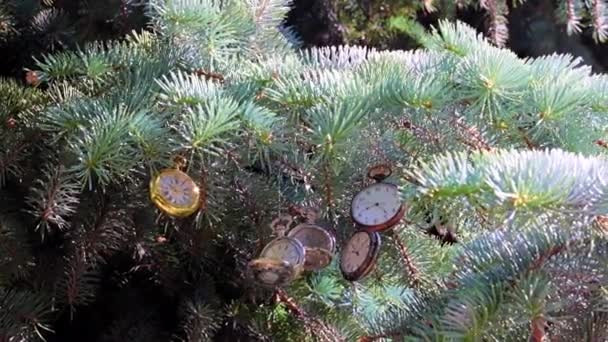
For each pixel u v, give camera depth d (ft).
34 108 3.31
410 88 2.80
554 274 2.62
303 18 4.89
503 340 2.63
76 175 2.96
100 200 3.23
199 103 2.93
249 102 2.94
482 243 2.86
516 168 2.43
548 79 2.89
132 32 3.68
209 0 3.31
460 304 2.62
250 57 3.52
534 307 2.52
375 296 3.49
